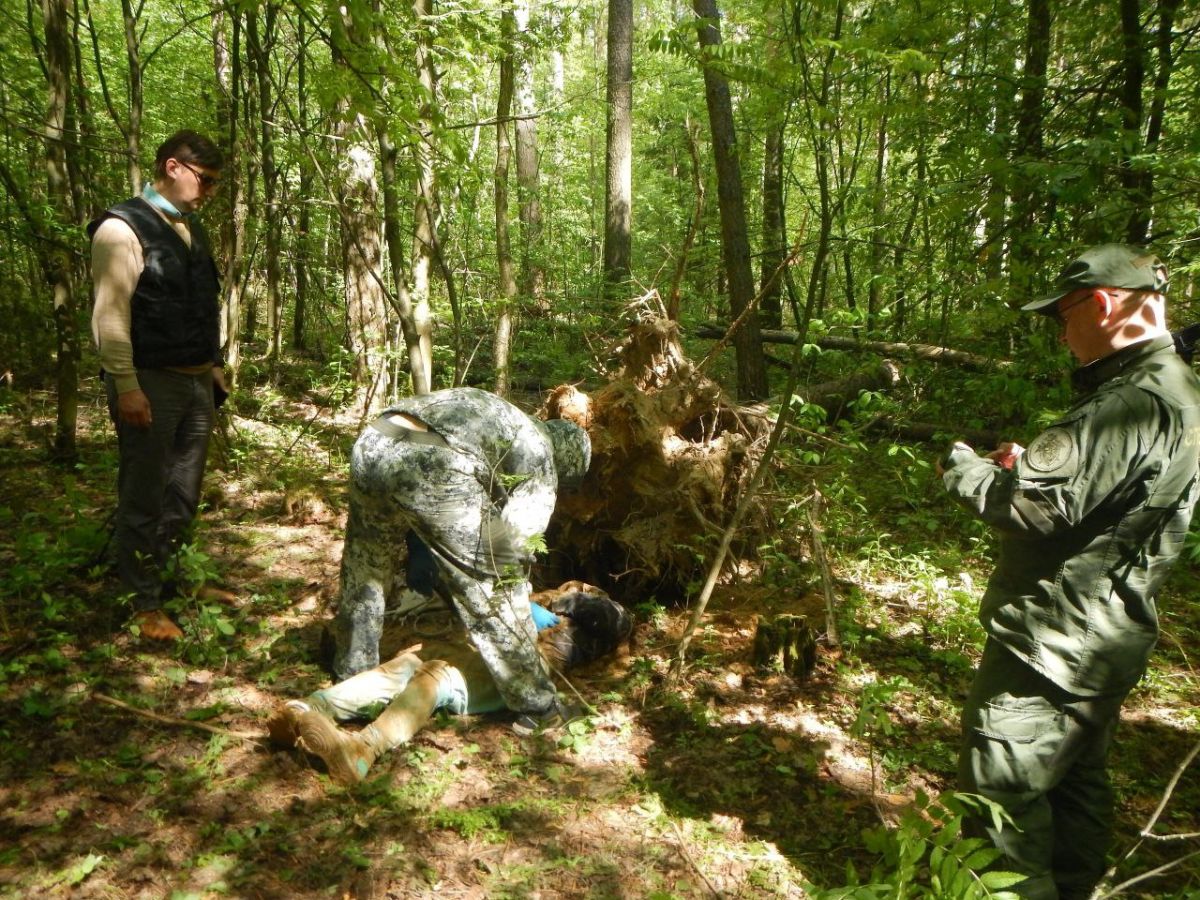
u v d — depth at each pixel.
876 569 4.88
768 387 7.05
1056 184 4.18
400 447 3.07
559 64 15.16
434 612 3.89
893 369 7.39
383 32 4.06
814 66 3.93
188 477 3.95
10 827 2.61
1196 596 4.69
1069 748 2.25
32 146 6.71
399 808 2.81
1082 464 2.10
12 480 5.29
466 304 6.21
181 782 2.85
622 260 10.18
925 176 6.53
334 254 8.70
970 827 2.32
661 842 2.75
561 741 3.19
